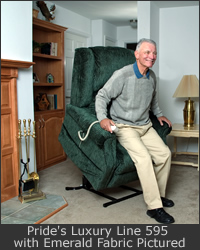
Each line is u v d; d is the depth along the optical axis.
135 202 2.37
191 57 3.96
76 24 4.57
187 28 3.93
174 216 2.10
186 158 3.88
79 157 2.34
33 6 3.52
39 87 3.69
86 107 2.48
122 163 2.08
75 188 2.68
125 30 5.66
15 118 2.42
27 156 2.41
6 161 2.39
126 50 2.67
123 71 2.15
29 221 2.00
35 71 3.58
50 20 3.83
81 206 2.30
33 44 3.31
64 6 4.15
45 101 3.49
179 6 3.90
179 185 2.81
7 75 2.31
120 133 2.22
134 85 2.15
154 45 2.06
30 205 2.29
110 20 5.11
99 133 1.99
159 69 4.10
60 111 3.66
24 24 2.45
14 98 2.40
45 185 2.81
